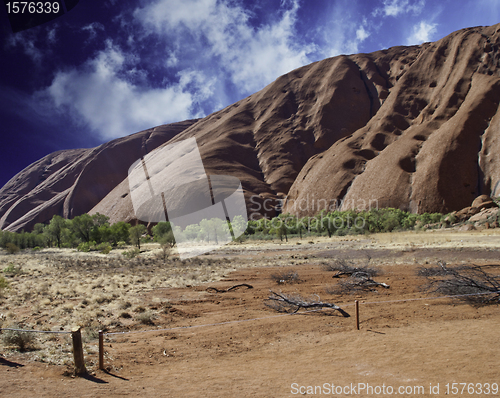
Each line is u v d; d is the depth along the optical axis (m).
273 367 4.31
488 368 3.76
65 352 5.01
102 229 58.25
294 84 195.50
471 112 98.88
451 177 88.25
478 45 131.12
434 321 6.02
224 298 9.75
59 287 11.93
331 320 6.54
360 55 198.50
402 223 54.53
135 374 4.20
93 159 194.62
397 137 124.00
